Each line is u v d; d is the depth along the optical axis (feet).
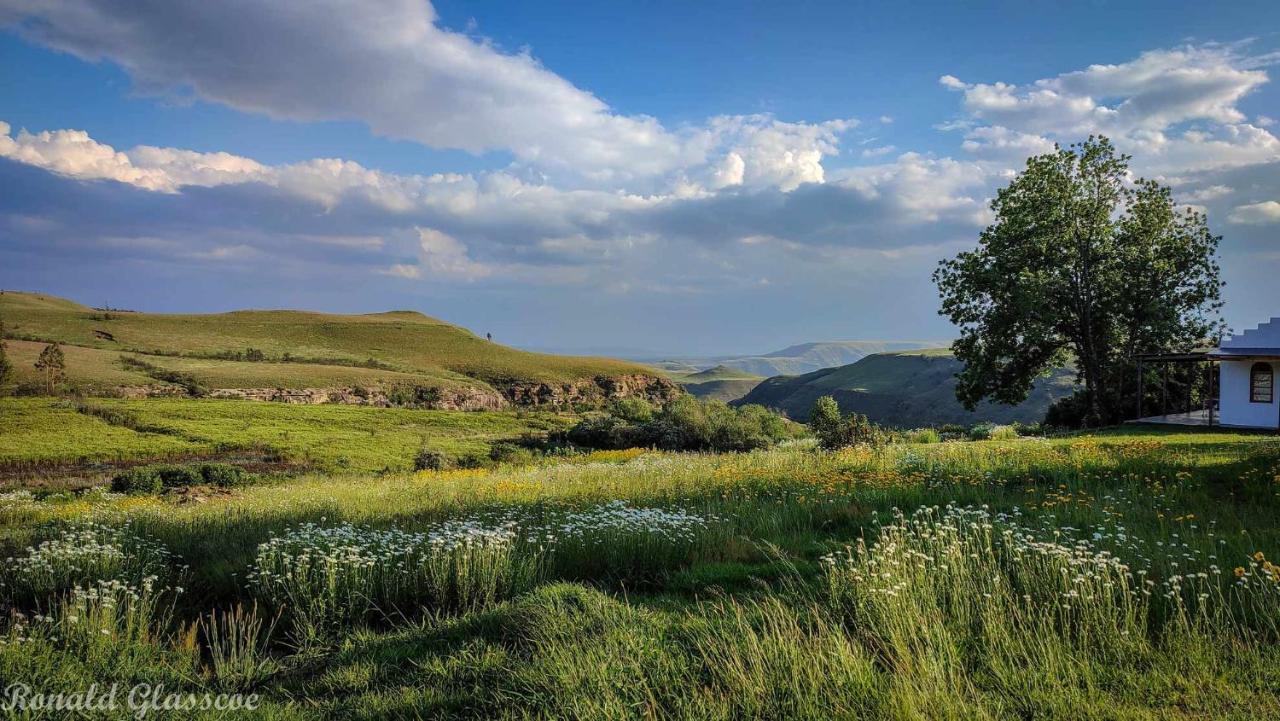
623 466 67.31
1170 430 84.94
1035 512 29.30
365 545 25.86
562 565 25.59
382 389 382.22
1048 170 106.83
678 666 15.11
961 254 113.91
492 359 562.66
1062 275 104.42
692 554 26.07
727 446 145.89
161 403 250.57
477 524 30.71
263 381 350.02
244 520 38.65
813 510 32.94
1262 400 85.61
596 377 547.08
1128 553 21.22
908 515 30.50
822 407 118.11
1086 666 13.97
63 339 424.87
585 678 14.53
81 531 33.17
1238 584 16.99
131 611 19.81
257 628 20.92
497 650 16.83
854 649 14.97
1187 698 12.84
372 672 16.79
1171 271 103.14
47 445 163.84
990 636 15.52
